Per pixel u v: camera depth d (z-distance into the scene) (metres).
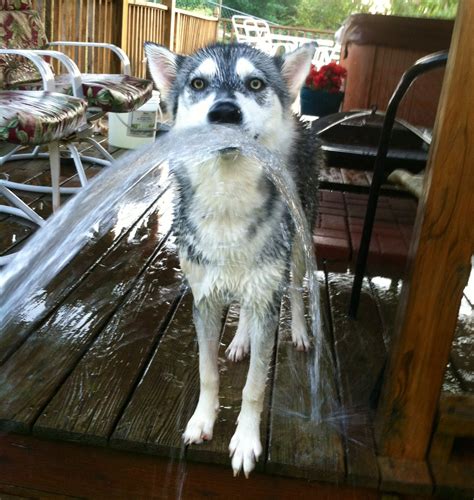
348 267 2.06
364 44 2.82
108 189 1.35
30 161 3.05
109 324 1.61
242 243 1.14
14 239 2.10
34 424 1.21
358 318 1.74
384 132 1.52
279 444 1.22
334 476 1.17
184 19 5.79
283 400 1.36
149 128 3.43
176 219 1.24
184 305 1.74
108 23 4.21
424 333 1.11
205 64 1.26
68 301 1.71
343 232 2.21
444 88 1.01
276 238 1.17
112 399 1.31
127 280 1.87
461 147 1.01
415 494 1.17
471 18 0.95
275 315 1.20
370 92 2.88
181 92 1.33
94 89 2.35
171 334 1.58
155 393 1.34
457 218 1.04
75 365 1.43
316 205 1.59
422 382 1.15
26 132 1.75
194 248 1.18
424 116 2.46
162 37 5.35
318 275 1.99
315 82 3.26
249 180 1.11
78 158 2.56
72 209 1.51
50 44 2.83
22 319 1.60
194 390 1.37
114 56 4.38
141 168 1.23
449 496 1.15
